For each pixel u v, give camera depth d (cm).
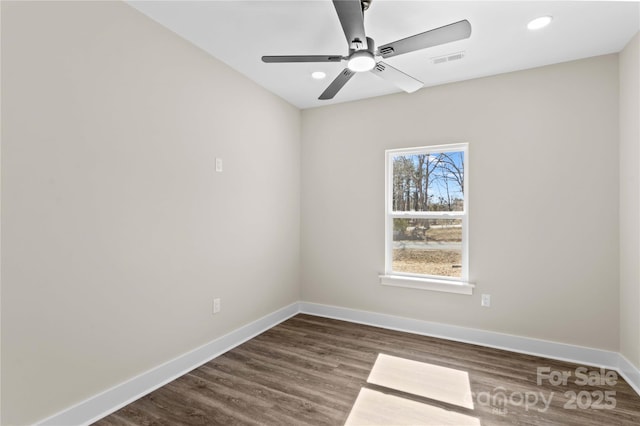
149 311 224
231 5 205
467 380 239
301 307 407
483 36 235
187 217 252
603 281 263
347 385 232
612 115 260
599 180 264
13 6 157
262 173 338
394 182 358
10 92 156
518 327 293
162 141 231
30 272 164
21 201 161
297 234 402
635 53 231
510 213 296
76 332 183
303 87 338
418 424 189
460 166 325
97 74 191
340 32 236
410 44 185
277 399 214
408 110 342
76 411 183
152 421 191
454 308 319
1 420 155
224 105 287
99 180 193
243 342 310
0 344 155
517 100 293
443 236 332
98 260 194
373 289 362
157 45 226
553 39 239
